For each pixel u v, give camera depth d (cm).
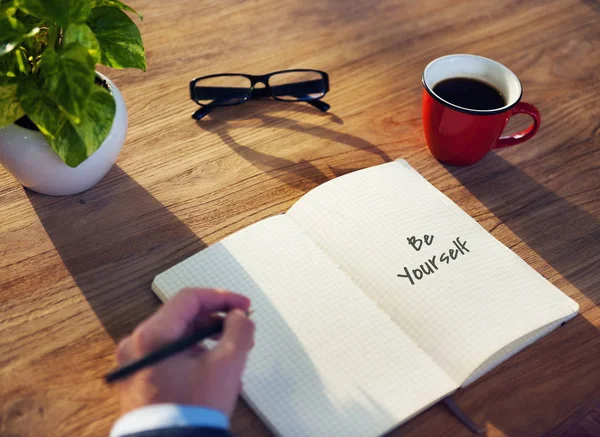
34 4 70
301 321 76
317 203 88
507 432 72
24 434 69
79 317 78
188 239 88
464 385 73
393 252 83
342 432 67
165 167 96
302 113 106
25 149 79
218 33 117
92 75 71
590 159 103
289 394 70
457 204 95
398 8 127
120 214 89
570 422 73
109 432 69
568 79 117
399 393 71
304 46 117
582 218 94
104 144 83
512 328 76
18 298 80
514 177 99
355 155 101
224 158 98
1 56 70
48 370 74
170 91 107
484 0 131
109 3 83
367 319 77
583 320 82
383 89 111
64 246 85
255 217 91
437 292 79
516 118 108
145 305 80
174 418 54
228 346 59
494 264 84
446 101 91
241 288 79
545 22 128
